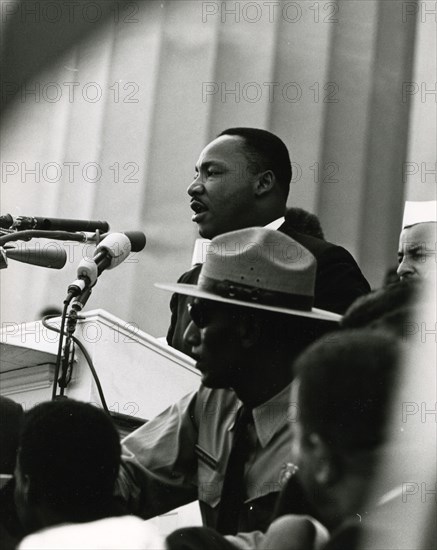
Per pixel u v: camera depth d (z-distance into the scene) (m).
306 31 11.59
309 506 4.82
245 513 5.28
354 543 4.40
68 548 4.96
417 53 10.42
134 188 11.27
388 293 5.00
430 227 6.55
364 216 10.52
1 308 10.52
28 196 10.96
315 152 11.09
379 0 11.12
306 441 4.45
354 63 11.17
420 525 4.37
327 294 6.57
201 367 5.43
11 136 10.77
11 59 9.45
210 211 7.20
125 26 11.31
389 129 10.72
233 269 5.46
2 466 5.59
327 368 4.41
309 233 8.12
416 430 4.40
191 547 4.91
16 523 5.30
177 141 11.60
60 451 5.07
